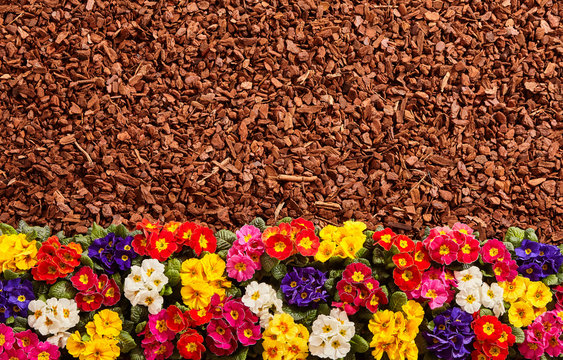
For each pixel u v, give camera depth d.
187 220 1.95
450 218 1.98
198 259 1.83
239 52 2.02
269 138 1.99
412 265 1.81
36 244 1.82
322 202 1.97
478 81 2.03
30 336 1.78
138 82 1.99
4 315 1.79
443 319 1.81
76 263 1.80
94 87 1.99
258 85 2.01
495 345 1.82
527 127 2.02
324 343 1.80
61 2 2.02
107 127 1.97
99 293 1.79
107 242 1.82
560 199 2.00
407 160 1.99
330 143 1.99
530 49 2.05
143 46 2.01
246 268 1.81
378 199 1.98
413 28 2.04
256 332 1.80
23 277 1.80
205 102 1.99
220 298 1.82
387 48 2.03
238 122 1.99
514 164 2.00
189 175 1.96
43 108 1.98
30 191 1.95
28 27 2.00
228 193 1.96
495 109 2.02
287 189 1.97
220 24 2.02
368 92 2.02
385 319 1.80
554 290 1.85
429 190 1.98
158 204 1.96
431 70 2.03
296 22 2.03
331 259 1.83
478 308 1.82
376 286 1.81
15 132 1.97
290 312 1.80
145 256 1.83
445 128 2.01
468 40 2.04
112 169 1.96
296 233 1.83
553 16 2.07
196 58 2.01
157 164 1.97
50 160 1.96
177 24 2.02
